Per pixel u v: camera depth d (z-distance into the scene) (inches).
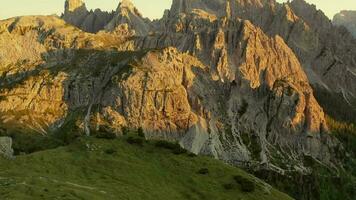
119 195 6540.4
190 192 7568.9
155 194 7066.9
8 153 7780.5
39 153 7795.3
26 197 5482.3
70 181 6752.0
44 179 6382.9
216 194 7588.6
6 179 6205.7
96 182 7022.6
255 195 7805.1
